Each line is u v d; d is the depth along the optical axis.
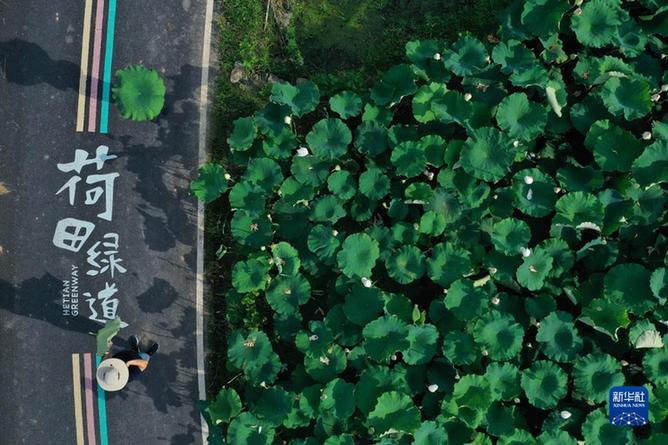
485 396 8.98
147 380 11.00
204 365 10.95
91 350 11.02
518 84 9.55
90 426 11.01
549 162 9.86
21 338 11.02
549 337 9.23
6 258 11.00
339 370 9.44
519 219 9.86
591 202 9.25
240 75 10.94
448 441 9.29
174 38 11.04
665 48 9.86
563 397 9.19
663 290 9.05
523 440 9.09
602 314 9.14
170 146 11.01
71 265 11.01
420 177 10.18
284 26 10.97
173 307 10.99
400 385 9.23
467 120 9.62
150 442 10.95
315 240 9.80
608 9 9.59
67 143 11.02
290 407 9.40
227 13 10.98
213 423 9.90
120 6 11.05
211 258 10.94
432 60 10.02
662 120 9.75
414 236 9.75
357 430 9.55
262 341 9.71
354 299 9.54
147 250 11.00
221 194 10.73
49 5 11.05
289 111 10.05
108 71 11.04
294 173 10.00
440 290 10.04
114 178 11.01
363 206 10.05
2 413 11.01
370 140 9.95
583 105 9.67
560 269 9.38
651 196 9.34
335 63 10.91
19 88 11.02
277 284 9.86
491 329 9.18
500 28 10.04
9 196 11.00
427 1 10.88
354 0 10.93
